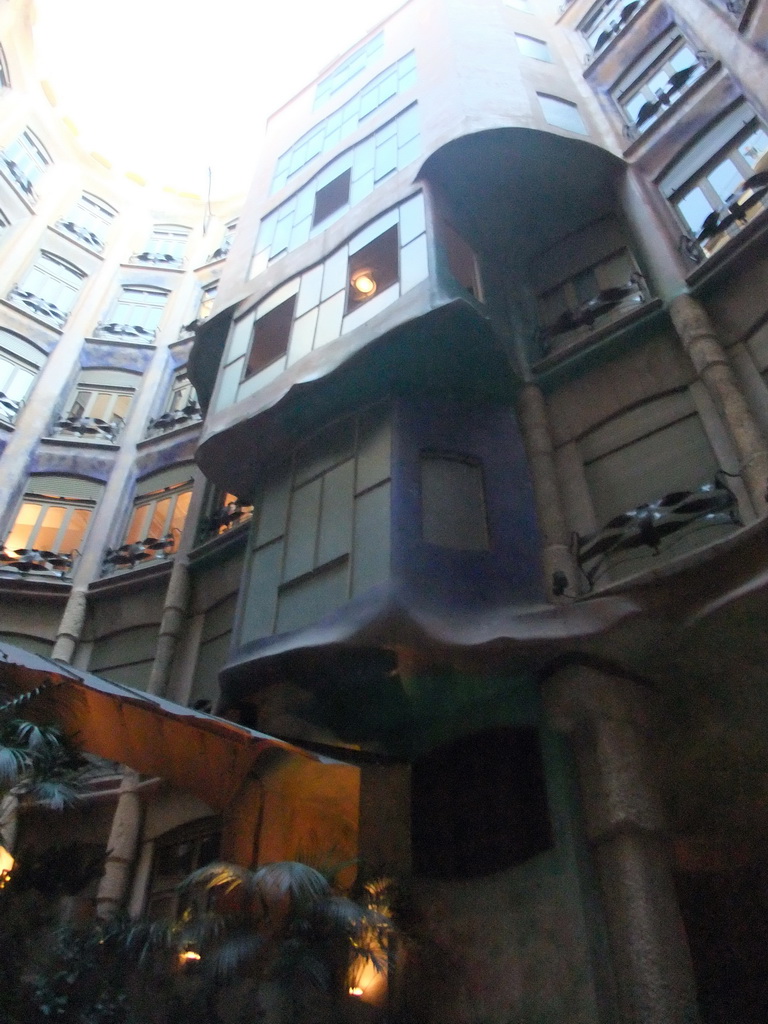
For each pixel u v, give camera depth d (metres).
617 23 14.60
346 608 7.66
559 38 15.88
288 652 7.64
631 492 8.60
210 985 5.98
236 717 8.53
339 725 8.35
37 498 17.00
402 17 17.11
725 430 8.18
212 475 10.98
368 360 9.37
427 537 8.15
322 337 10.64
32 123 25.55
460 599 7.61
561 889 6.55
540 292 11.84
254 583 9.20
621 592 6.90
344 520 8.66
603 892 6.42
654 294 10.05
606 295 9.97
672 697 7.36
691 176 11.18
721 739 7.48
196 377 13.98
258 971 5.94
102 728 8.02
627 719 6.96
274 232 14.51
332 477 9.30
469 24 15.25
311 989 5.98
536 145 11.64
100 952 6.32
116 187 27.22
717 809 8.29
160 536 16.06
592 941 6.16
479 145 11.53
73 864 6.84
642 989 5.77
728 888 8.46
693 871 8.53
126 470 17.52
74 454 17.84
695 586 6.58
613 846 6.47
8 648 7.16
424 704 7.88
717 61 11.69
